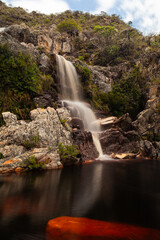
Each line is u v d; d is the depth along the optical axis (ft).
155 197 19.51
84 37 196.95
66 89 82.38
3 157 34.86
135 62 115.44
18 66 52.60
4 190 21.62
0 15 241.96
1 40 55.47
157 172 34.04
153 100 84.17
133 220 13.93
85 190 21.81
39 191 21.27
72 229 12.34
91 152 47.98
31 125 39.40
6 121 41.39
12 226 12.80
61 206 16.69
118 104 89.61
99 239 10.94
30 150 37.40
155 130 75.46
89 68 104.68
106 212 15.35
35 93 54.70
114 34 184.55
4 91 47.03
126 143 58.80
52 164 34.73
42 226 12.77
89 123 67.26
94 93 90.07
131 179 27.96
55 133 42.98
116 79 110.22
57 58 85.66
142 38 165.27
